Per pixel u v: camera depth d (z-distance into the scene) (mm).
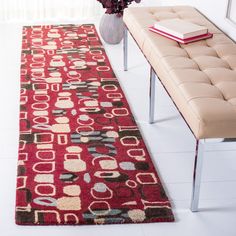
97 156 2414
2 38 3936
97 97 3029
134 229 1964
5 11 4355
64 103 2930
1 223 1963
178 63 2377
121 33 3885
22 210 2016
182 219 2041
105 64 3529
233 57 2498
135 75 3402
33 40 3922
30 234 1906
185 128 2748
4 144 2516
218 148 2578
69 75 3314
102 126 2695
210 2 3145
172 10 3254
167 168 2383
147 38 2725
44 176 2240
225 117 1895
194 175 2014
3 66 3416
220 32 2857
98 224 1975
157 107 2975
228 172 2383
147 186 2207
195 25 2768
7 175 2268
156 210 2057
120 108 2908
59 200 2084
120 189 2176
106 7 3791
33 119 2732
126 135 2619
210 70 2326
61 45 3850
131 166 2348
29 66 3424
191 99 2020
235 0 2803
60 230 1934
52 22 4414
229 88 2131
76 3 4516
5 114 2803
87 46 3861
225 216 2072
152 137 2648
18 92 3062
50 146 2479
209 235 1959
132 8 3250
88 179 2234
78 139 2557
